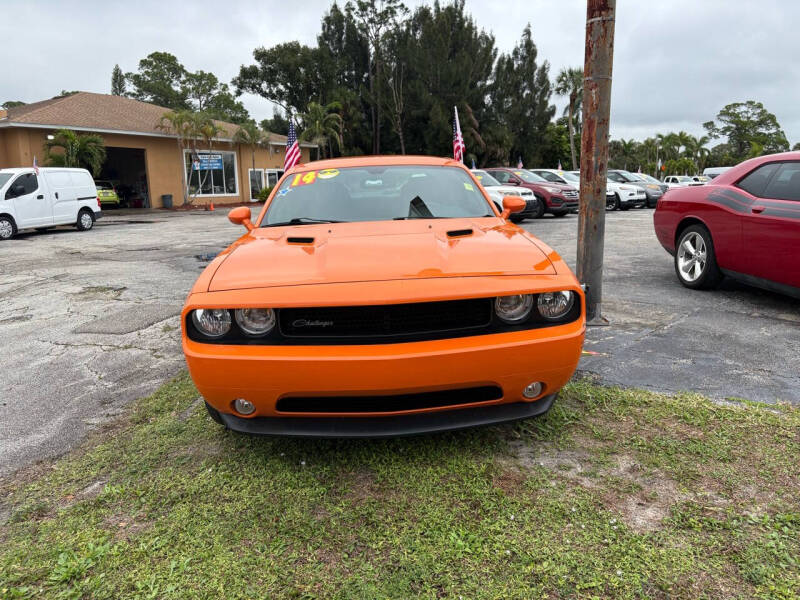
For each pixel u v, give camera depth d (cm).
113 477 254
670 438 267
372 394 226
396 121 4200
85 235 1462
